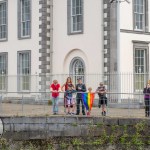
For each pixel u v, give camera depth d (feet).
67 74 147.13
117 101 134.92
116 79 138.51
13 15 165.27
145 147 99.30
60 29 152.76
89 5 146.30
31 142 94.17
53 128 95.25
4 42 167.73
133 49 143.33
